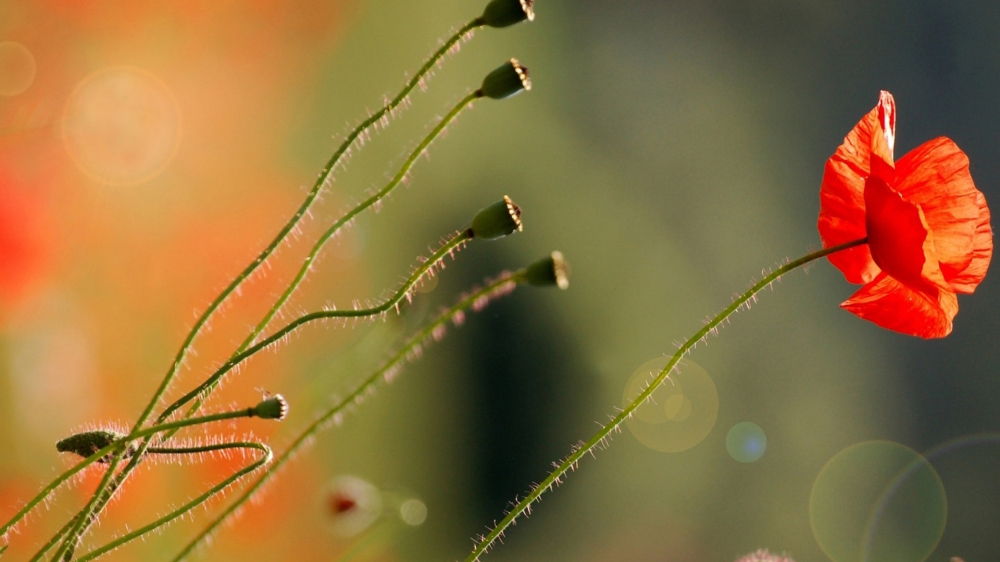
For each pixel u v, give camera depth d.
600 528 2.33
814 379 2.96
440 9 2.78
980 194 0.88
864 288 0.88
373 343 1.01
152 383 1.56
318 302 2.01
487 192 2.75
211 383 0.81
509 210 0.81
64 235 1.46
